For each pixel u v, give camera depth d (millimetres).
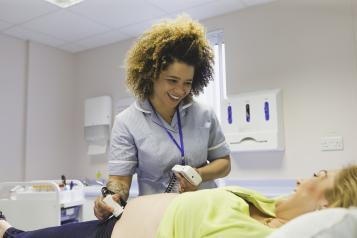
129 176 1454
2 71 3289
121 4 2799
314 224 729
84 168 3730
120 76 3572
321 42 2562
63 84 3789
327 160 2475
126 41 3566
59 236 1218
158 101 1464
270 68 2748
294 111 2625
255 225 913
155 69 1354
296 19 2672
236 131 2711
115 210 1206
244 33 2885
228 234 877
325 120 2506
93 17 3021
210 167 1488
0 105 3242
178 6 2844
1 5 2760
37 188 2465
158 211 1131
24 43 3496
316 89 2555
